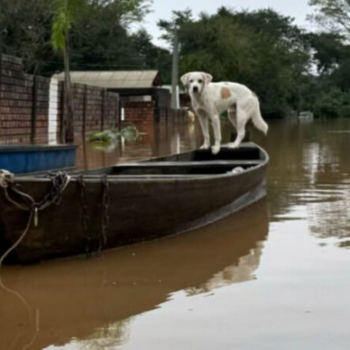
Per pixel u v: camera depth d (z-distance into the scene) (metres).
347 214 7.59
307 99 68.75
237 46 56.69
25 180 4.98
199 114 10.38
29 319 4.04
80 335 3.76
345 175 11.59
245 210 7.98
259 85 60.88
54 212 5.19
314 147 19.14
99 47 50.97
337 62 77.25
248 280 4.83
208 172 8.93
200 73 9.92
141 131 30.41
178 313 4.11
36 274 5.04
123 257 5.59
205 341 3.63
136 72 36.69
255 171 8.43
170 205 6.29
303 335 3.70
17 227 5.05
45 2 34.25
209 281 4.84
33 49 35.88
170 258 5.56
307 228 6.80
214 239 6.31
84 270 5.17
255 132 29.59
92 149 17.78
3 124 16.84
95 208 5.48
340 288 4.57
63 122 20.84
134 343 3.62
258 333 3.74
